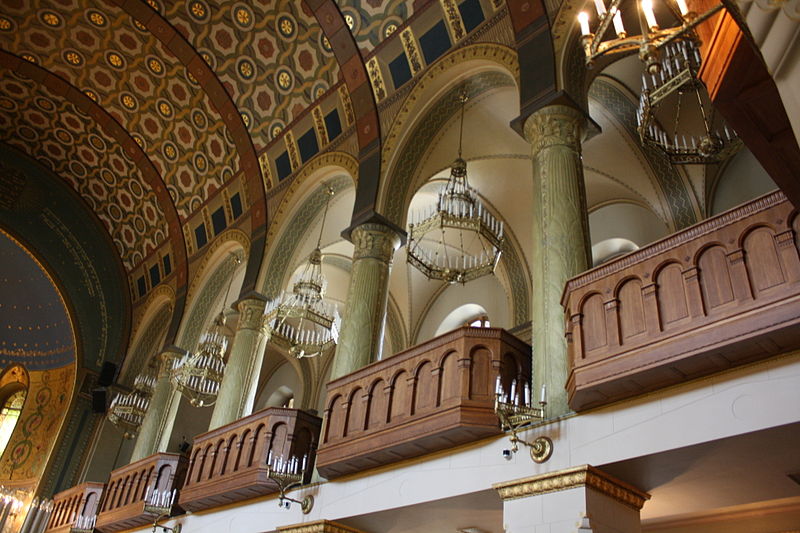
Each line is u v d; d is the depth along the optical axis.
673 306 5.57
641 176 11.84
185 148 17.02
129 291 20.53
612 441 5.73
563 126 8.24
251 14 13.84
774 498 6.19
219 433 11.02
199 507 10.72
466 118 11.64
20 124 19.23
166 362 15.91
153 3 14.57
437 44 11.28
